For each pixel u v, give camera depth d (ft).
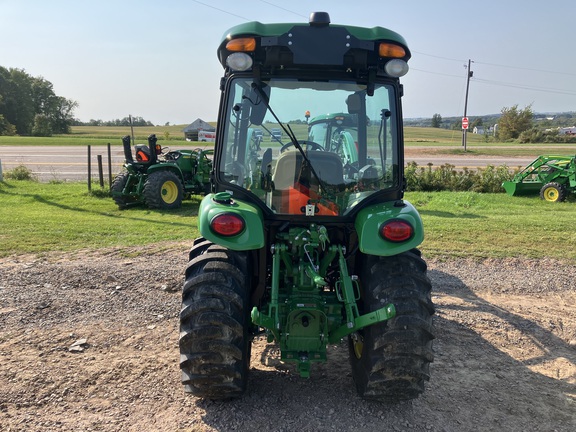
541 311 17.97
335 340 10.53
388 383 10.36
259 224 10.21
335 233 11.56
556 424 10.93
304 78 10.99
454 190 54.08
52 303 17.22
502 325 16.49
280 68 10.89
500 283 20.90
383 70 11.00
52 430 10.16
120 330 15.28
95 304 17.30
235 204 10.69
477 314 17.44
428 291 10.45
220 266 10.27
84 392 11.65
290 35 10.36
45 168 69.97
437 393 12.07
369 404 11.34
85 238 27.04
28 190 45.91
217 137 11.27
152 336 14.88
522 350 14.73
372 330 10.32
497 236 28.71
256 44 10.44
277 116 11.13
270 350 13.98
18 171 55.83
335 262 11.76
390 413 11.03
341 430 10.38
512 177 54.24
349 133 11.29
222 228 9.96
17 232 28.04
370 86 10.97
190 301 10.14
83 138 174.70
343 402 11.42
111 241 26.48
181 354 10.27
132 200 39.45
